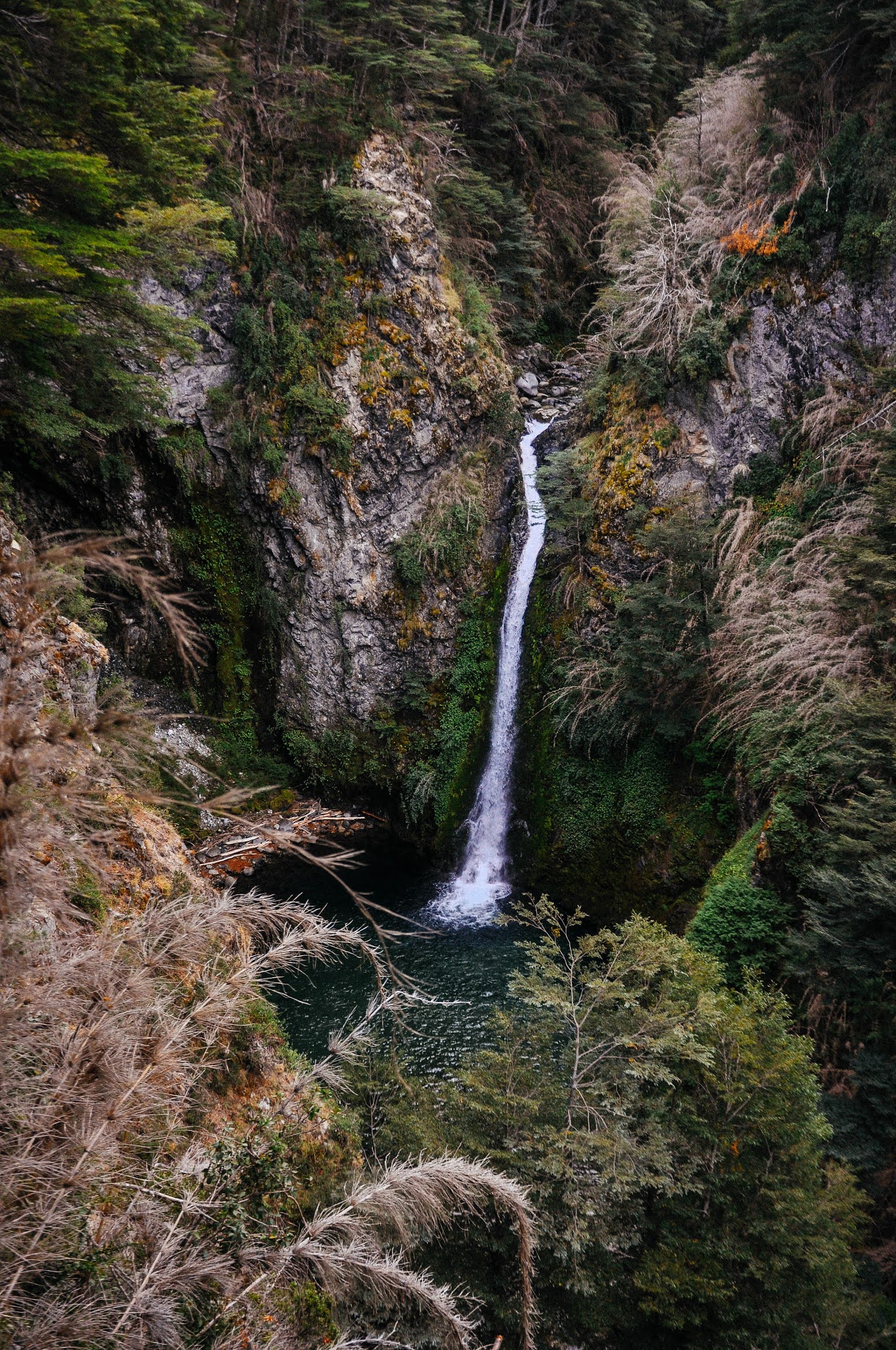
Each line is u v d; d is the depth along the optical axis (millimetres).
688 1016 7750
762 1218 6805
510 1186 3568
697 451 16781
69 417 11680
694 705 15422
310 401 17766
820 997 9969
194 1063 3527
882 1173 8297
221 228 17188
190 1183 3109
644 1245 7109
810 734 11969
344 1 17750
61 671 7516
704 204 17500
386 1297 4047
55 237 8961
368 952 3672
